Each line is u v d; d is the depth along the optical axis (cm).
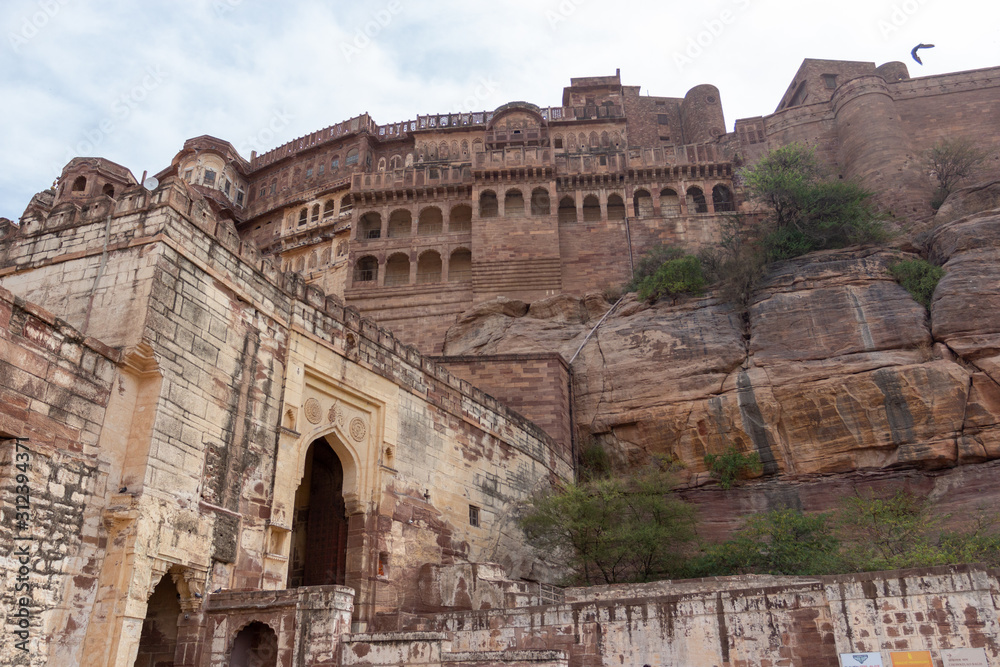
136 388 1425
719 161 4250
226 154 5191
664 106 5509
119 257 1525
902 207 3925
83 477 1288
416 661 1259
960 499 2486
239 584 1512
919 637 1205
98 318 1478
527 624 1516
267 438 1677
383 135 5112
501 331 3616
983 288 2769
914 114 4347
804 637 1293
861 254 3111
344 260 4484
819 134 4481
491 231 4062
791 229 3441
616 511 2330
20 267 1628
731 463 2797
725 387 2928
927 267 2945
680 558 2311
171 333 1477
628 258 3988
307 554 2036
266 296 1769
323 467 2112
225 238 1678
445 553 2111
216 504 1498
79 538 1262
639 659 1394
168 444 1412
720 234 3984
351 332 1998
